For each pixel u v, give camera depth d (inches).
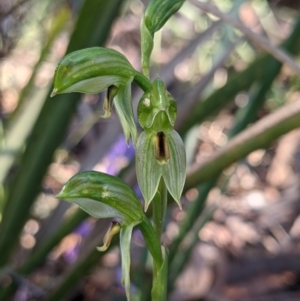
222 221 11.4
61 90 3.5
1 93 11.6
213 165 5.3
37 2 12.2
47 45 7.5
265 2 14.3
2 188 7.4
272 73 6.8
